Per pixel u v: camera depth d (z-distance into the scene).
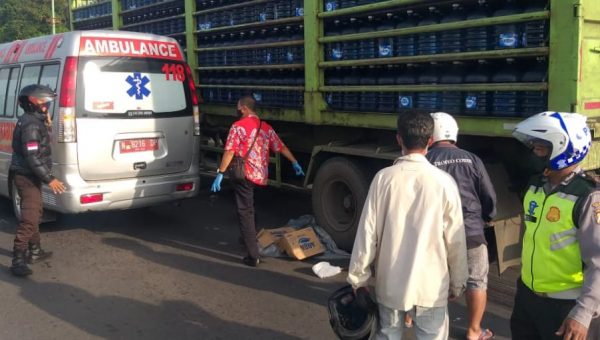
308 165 6.78
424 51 5.02
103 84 6.14
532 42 4.24
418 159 2.75
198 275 5.35
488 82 4.60
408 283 2.68
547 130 2.43
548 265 2.49
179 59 6.86
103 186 6.15
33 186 5.37
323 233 6.10
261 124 5.54
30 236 5.40
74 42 6.03
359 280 2.80
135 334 4.16
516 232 4.80
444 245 2.73
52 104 6.02
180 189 6.82
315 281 5.18
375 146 5.81
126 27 9.77
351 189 5.76
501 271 4.70
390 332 2.82
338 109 6.00
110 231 6.89
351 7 5.57
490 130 4.57
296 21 6.34
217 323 4.33
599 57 4.16
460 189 3.62
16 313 4.52
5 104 7.14
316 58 6.06
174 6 8.57
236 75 7.59
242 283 5.14
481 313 3.83
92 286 5.09
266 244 5.94
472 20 4.57
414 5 5.00
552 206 2.46
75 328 4.25
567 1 3.98
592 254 2.30
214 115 8.47
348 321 2.92
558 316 2.50
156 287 5.06
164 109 6.65
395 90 5.28
